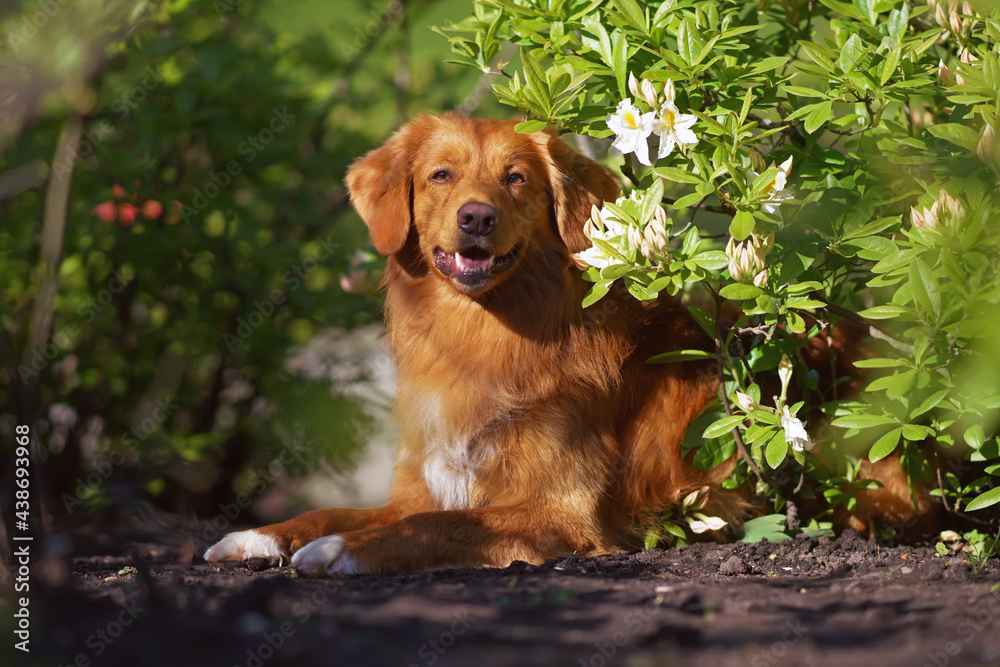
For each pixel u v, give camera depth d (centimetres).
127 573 343
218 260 571
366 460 637
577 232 414
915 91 360
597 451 407
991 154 314
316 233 623
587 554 392
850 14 371
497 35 441
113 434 603
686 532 421
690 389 427
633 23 370
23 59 337
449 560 372
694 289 454
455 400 405
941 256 312
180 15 505
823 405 382
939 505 434
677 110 353
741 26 391
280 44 600
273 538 387
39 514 316
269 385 602
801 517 429
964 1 345
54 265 368
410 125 443
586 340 407
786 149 390
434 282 426
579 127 394
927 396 353
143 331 587
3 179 429
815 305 336
